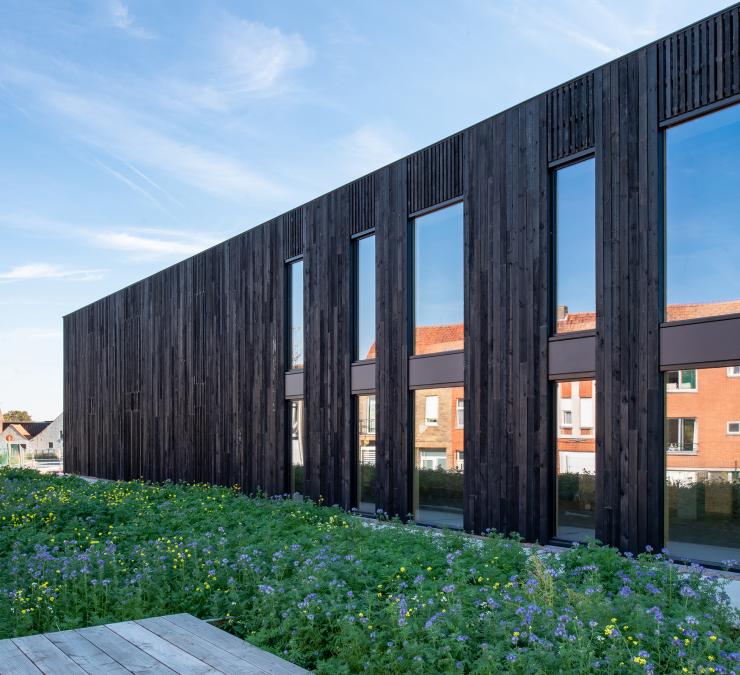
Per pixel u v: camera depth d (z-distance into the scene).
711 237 7.75
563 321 9.16
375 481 11.82
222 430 16.44
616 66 8.58
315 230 13.66
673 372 7.93
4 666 3.31
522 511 9.27
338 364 12.81
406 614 4.47
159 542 7.23
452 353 10.54
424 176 11.20
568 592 5.06
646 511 7.94
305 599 4.98
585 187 9.05
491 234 9.98
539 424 9.16
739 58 7.42
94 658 3.44
